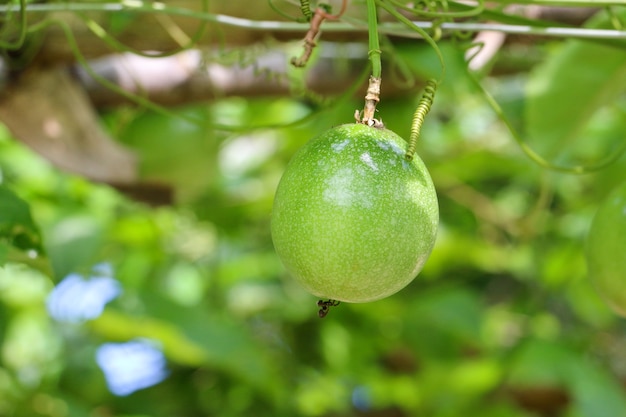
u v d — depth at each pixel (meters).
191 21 0.93
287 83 0.99
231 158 1.34
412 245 0.65
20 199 0.78
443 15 0.72
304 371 1.36
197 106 1.09
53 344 1.28
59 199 1.13
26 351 1.26
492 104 0.82
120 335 1.05
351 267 0.64
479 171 1.40
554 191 1.42
